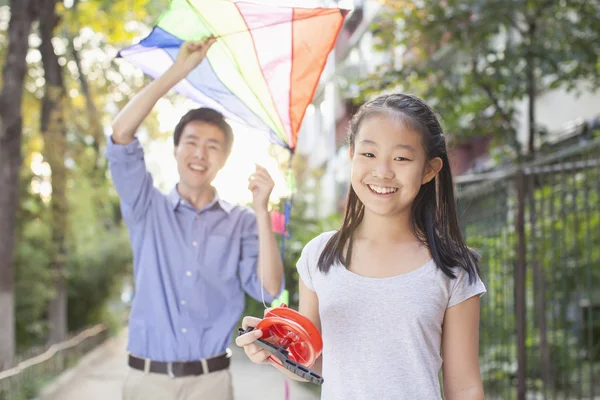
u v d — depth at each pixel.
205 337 3.93
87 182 16.03
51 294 16.33
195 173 3.94
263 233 3.82
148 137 15.80
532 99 9.18
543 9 8.83
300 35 3.49
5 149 10.59
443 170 2.54
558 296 7.82
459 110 9.54
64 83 15.49
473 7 8.56
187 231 3.96
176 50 3.62
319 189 16.59
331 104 22.84
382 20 9.79
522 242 6.34
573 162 5.80
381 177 2.39
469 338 2.45
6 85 10.65
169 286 3.91
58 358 13.20
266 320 2.38
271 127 3.89
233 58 3.61
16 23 10.72
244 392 9.54
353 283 2.45
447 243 2.48
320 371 2.67
